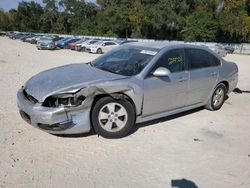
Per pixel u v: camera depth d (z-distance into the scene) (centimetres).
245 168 402
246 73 1477
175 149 447
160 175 374
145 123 546
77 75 473
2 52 2284
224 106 696
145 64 496
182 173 381
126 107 464
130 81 464
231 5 4697
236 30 4691
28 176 356
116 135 466
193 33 5119
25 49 2934
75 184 345
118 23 5903
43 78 477
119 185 348
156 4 5450
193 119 585
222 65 636
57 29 9138
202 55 595
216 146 466
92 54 2666
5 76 1007
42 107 418
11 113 567
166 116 578
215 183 362
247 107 701
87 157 407
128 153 425
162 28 5794
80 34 7200
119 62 527
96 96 447
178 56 543
